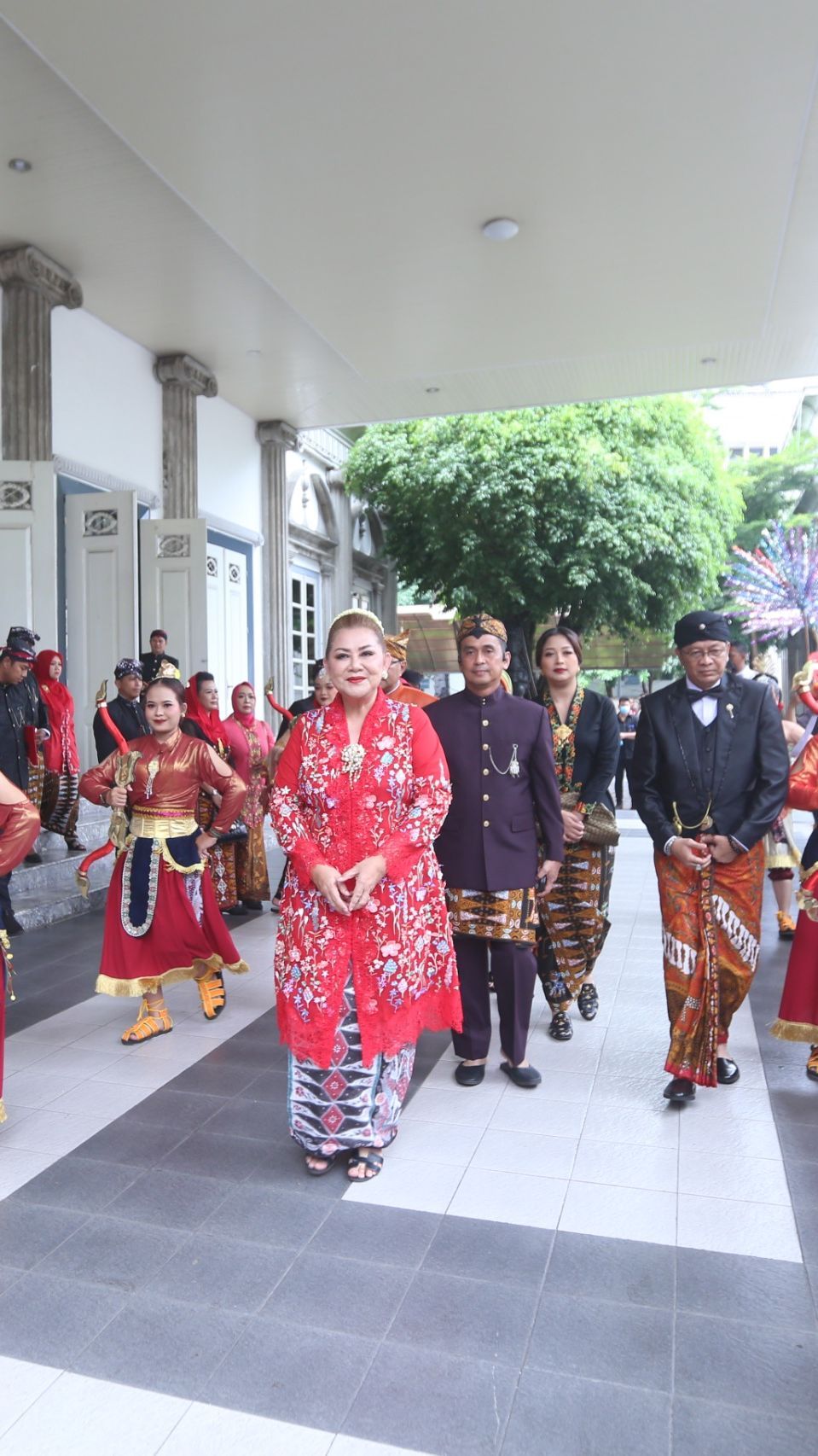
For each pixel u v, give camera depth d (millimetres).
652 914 6484
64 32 4812
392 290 8039
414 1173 2914
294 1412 1951
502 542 14695
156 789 4051
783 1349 2123
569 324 8898
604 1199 2748
